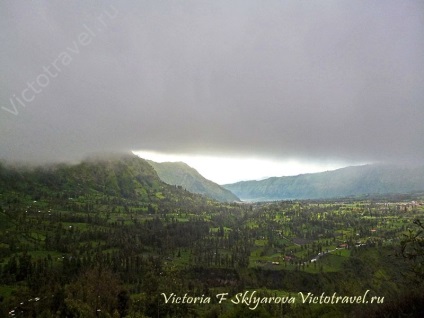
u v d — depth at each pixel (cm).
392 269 16925
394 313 3647
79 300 11406
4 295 13275
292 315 7344
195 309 12519
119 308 12306
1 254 18075
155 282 13600
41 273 15162
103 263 17075
